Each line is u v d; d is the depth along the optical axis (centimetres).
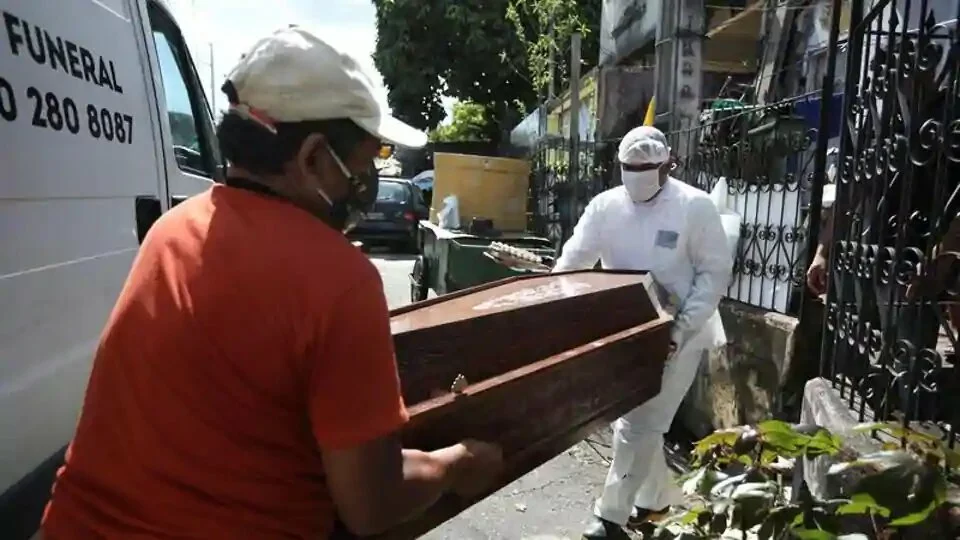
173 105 349
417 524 161
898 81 241
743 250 463
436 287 765
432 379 169
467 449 156
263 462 122
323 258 121
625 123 1027
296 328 117
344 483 120
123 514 124
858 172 273
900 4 327
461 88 1928
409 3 1872
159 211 310
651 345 256
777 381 397
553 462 457
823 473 209
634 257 346
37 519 217
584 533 355
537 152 1146
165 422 121
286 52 123
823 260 343
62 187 229
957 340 231
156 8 341
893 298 235
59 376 229
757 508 180
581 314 230
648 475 350
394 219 1462
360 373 118
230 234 125
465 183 1014
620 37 1312
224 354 119
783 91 789
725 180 470
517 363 195
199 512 121
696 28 633
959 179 245
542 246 730
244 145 128
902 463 164
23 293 207
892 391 238
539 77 1320
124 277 276
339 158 130
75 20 247
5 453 200
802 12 775
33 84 216
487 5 1853
